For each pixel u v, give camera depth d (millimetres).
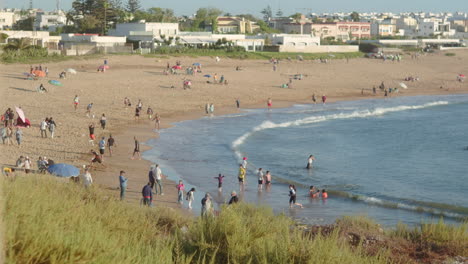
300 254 9969
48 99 71625
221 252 10242
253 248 10391
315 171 44594
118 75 101125
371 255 14586
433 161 50750
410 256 15312
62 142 45281
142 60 121812
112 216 12570
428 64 163500
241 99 88625
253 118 73500
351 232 16828
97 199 15023
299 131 66062
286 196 35469
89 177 28344
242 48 154125
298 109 84438
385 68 146000
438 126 73438
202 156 46906
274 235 11203
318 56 161875
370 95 105188
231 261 10062
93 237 7941
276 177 40969
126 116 65188
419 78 132375
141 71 107938
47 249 6887
